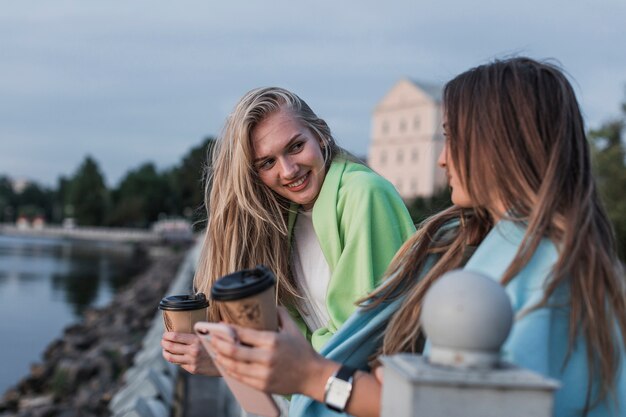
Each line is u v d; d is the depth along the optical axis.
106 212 115.75
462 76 1.74
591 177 1.63
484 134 1.63
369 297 1.92
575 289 1.51
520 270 1.54
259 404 1.63
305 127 2.47
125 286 38.38
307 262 2.56
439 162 1.86
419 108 68.25
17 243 91.06
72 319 24.61
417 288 1.82
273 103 2.46
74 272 46.41
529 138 1.61
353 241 2.27
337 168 2.46
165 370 6.40
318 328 2.57
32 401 11.76
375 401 1.50
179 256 51.78
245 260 2.57
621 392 1.53
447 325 1.26
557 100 1.64
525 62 1.70
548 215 1.54
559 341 1.53
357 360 1.92
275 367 1.49
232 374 1.55
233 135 2.46
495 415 1.24
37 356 17.67
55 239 107.38
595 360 1.52
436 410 1.23
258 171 2.48
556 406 1.52
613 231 1.68
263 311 1.50
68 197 127.56
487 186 1.64
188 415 5.73
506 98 1.63
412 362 1.31
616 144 19.52
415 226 2.40
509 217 1.61
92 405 9.02
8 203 155.00
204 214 3.23
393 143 70.88
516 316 1.49
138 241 87.00
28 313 25.81
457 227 1.94
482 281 1.28
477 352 1.27
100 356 12.02
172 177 102.56
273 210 2.54
